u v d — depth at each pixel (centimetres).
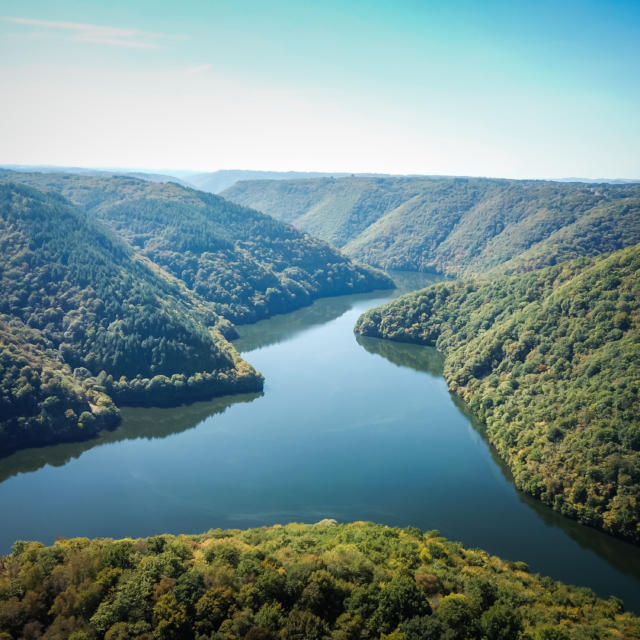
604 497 12025
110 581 7525
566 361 16850
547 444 14038
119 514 12750
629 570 10731
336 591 7475
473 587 7944
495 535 11831
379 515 12606
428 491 13712
